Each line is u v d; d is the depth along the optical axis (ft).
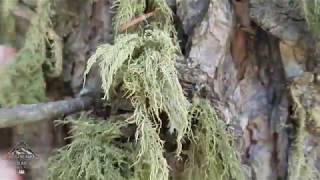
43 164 1.39
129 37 1.22
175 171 1.36
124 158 1.29
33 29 1.38
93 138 1.28
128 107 1.30
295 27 1.36
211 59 1.38
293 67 1.39
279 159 1.43
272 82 1.46
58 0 1.43
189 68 1.35
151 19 1.35
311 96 1.37
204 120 1.32
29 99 1.38
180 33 1.41
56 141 1.40
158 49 1.23
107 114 1.35
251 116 1.46
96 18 1.44
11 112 1.31
